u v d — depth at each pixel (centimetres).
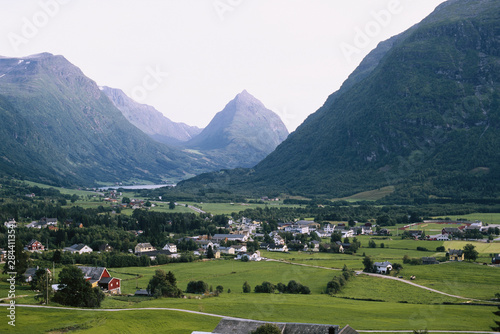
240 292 14925
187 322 10819
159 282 14225
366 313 12162
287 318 11444
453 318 11731
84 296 11781
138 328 10256
